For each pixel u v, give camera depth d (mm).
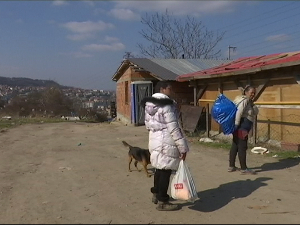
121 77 24672
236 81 12859
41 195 6406
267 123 11555
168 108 5180
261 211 5316
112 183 7156
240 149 7566
